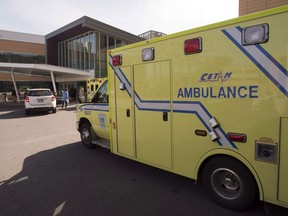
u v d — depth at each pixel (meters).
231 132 3.08
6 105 22.31
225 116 3.12
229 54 3.03
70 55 31.09
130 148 4.64
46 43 32.75
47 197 3.84
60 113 15.73
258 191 3.07
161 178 4.57
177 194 3.89
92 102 6.41
